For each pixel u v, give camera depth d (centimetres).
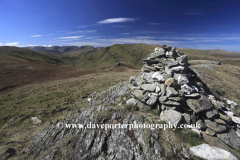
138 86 1539
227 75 4259
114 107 1433
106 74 6412
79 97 2906
